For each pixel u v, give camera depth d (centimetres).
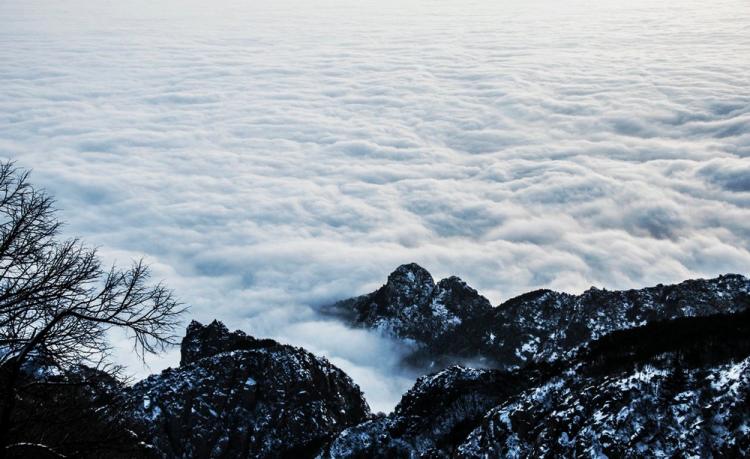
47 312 1141
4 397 1095
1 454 1053
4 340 1103
